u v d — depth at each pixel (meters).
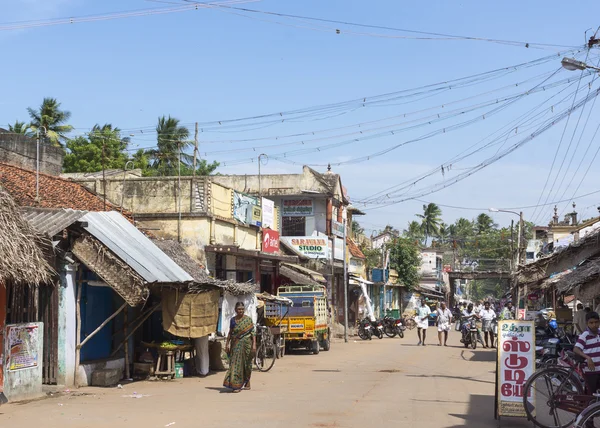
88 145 46.38
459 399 12.89
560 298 30.91
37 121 49.31
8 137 22.05
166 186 24.31
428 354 25.06
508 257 82.69
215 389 14.24
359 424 9.84
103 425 9.55
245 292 20.22
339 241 42.44
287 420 10.11
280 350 23.48
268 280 31.69
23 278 11.21
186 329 15.84
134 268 13.99
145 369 16.22
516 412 9.97
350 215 50.38
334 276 42.81
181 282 14.88
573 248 20.20
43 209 14.38
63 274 13.73
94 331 14.13
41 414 10.53
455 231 107.62
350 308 47.94
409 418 10.48
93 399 12.42
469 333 28.48
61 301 13.70
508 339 10.20
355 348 28.66
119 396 12.90
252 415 10.57
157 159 53.50
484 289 114.75
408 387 14.77
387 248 60.00
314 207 40.19
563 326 23.27
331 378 16.69
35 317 12.99
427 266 77.44
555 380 9.60
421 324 31.03
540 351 16.75
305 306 24.83
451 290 86.19
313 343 25.16
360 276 48.97
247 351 13.96
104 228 15.55
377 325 36.53
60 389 13.33
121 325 16.06
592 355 9.51
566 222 57.62
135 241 15.98
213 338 18.69
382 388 14.50
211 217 24.16
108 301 15.80
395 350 27.31
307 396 13.06
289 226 40.25
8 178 19.44
